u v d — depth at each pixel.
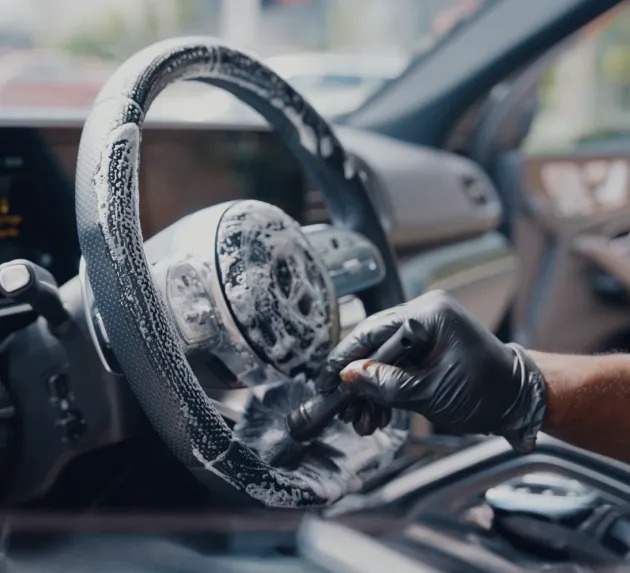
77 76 2.81
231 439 0.93
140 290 0.89
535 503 0.97
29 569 0.65
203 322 0.99
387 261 1.33
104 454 1.20
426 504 0.98
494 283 2.45
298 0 7.03
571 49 2.57
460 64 2.52
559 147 2.97
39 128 1.53
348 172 1.29
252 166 1.92
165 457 1.21
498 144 2.76
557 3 2.41
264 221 1.06
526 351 1.00
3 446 1.11
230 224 1.03
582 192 2.88
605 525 0.95
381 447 1.12
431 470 1.06
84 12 4.10
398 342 0.94
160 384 0.89
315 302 1.09
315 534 0.71
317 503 1.00
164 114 1.84
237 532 0.68
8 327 1.13
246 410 1.08
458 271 2.30
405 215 2.15
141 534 0.67
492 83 2.52
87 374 1.09
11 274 1.03
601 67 5.04
